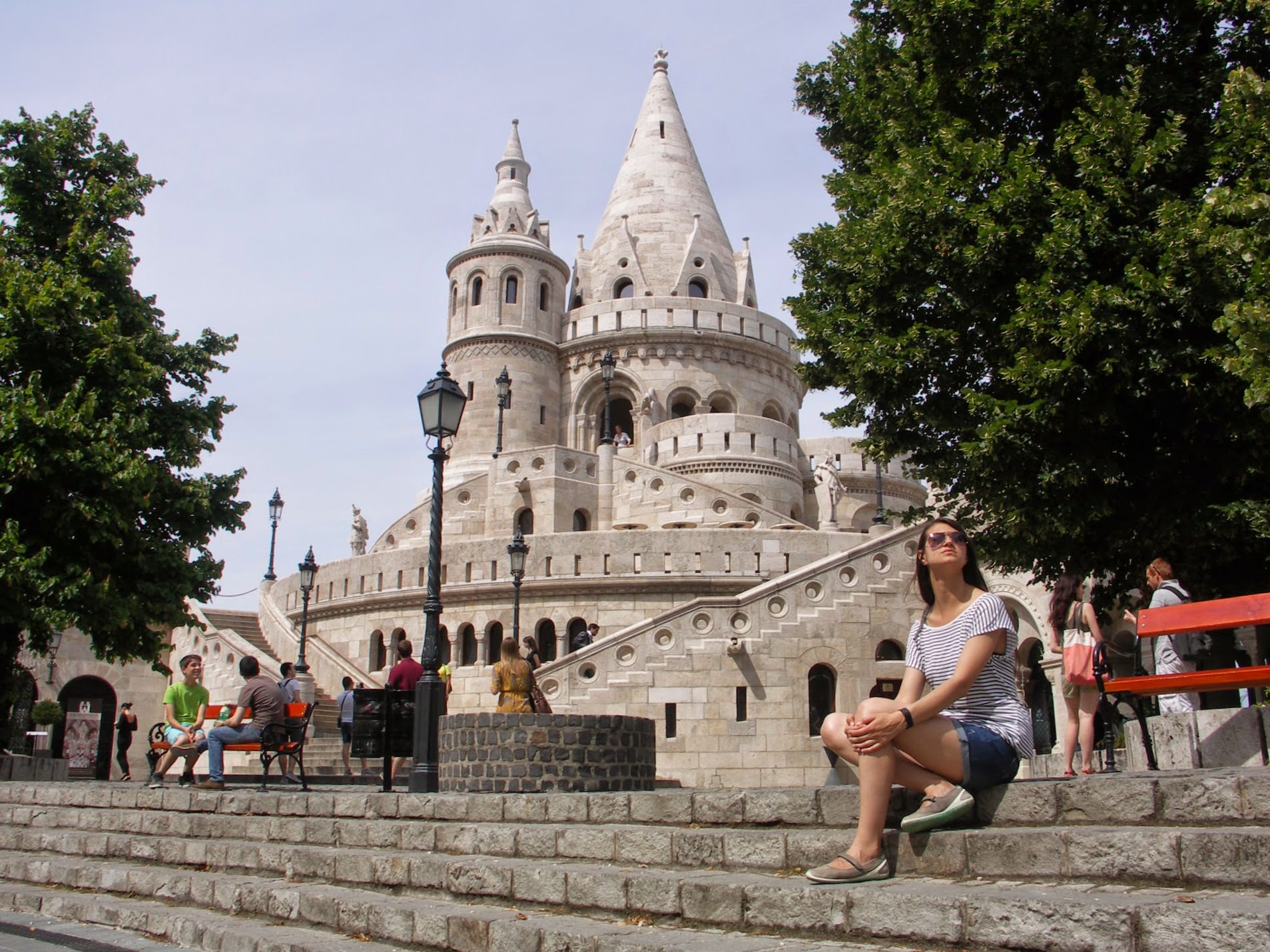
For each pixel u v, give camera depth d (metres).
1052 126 18.45
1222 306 14.73
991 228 16.61
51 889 11.59
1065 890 5.55
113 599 21.56
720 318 56.22
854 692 27.30
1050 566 18.56
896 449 19.33
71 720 30.41
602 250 60.91
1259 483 16.25
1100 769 14.41
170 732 16.05
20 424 20.59
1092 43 17.12
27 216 23.62
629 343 55.19
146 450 23.00
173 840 11.82
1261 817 5.64
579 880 7.39
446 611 36.44
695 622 27.41
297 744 15.75
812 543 35.66
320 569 40.56
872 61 20.94
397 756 15.94
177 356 24.62
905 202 17.50
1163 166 16.36
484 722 14.40
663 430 49.84
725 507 42.12
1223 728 10.40
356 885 9.29
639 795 8.62
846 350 18.52
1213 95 16.89
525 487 42.53
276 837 11.43
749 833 7.20
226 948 8.24
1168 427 16.88
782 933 6.15
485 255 55.94
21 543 20.66
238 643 34.91
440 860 8.60
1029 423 16.08
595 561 35.28
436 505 16.45
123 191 24.00
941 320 18.27
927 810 6.37
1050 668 23.47
